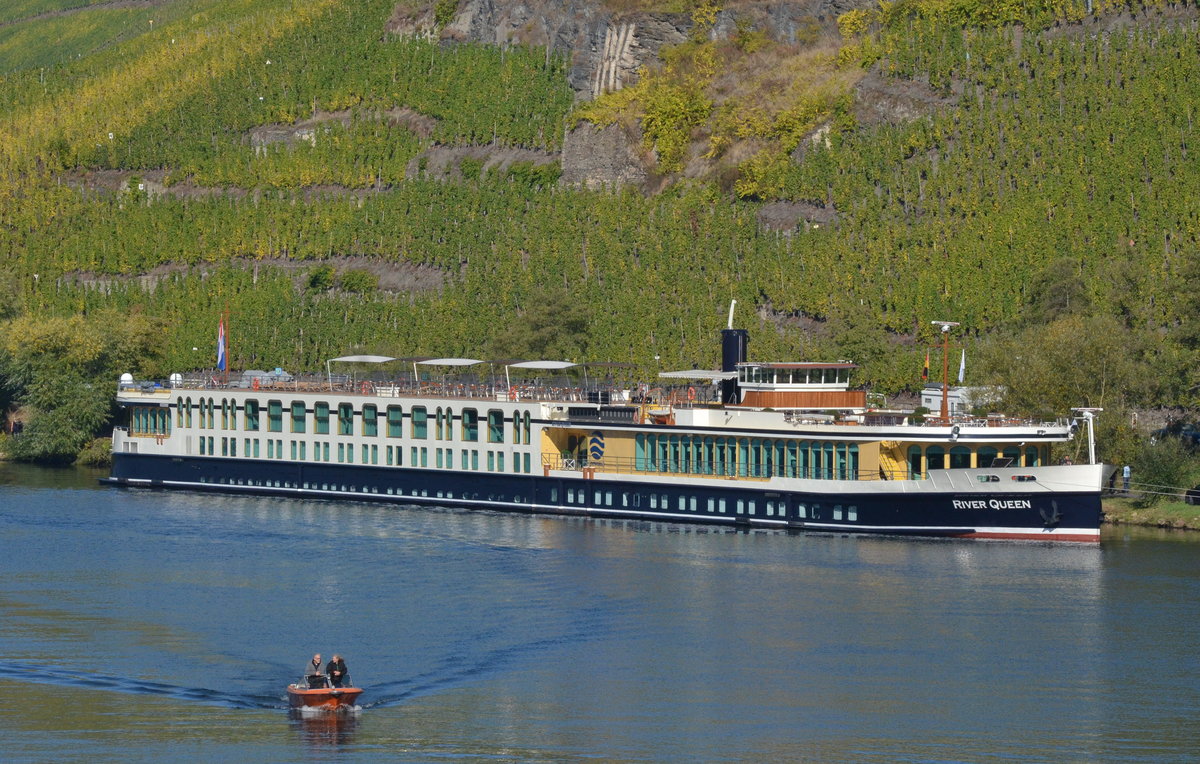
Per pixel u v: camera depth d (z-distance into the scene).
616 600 178.12
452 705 139.62
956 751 126.44
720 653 155.62
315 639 162.12
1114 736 130.00
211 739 130.50
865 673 148.38
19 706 139.50
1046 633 162.38
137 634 164.50
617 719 135.00
